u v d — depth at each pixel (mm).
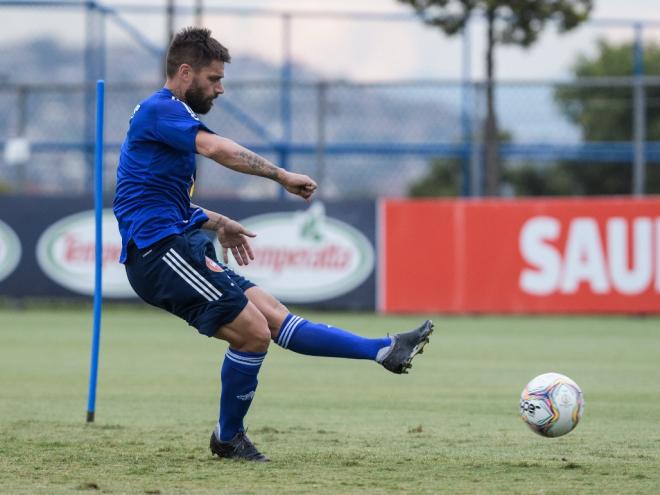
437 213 64562
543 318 65750
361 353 19938
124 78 76312
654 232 62250
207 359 43500
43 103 73812
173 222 19859
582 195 95938
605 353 45625
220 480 17891
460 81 70062
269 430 24422
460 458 20422
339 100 73875
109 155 73500
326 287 65625
